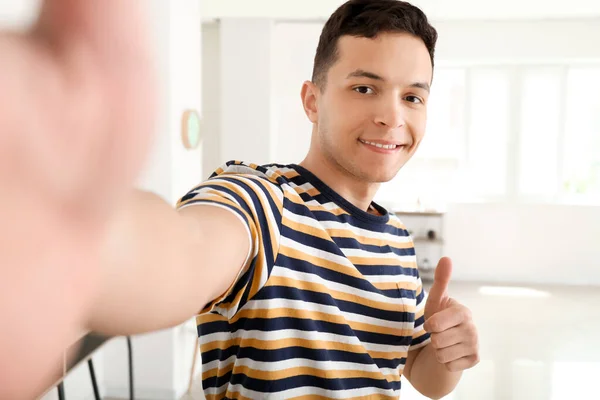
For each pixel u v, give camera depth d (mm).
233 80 6094
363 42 733
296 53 6500
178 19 3430
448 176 6957
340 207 794
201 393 3637
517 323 5168
